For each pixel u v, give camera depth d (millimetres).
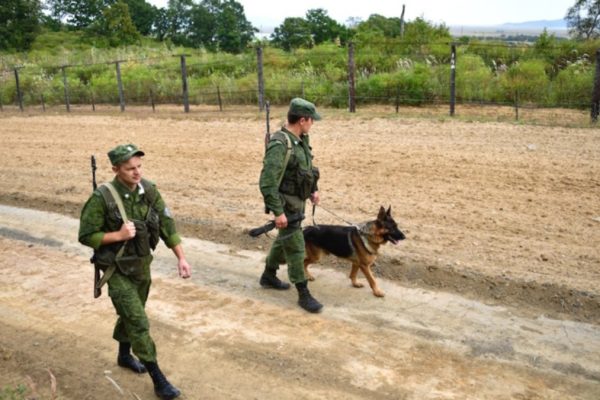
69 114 20594
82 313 5473
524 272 5855
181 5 53781
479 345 4723
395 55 23516
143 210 4004
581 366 4395
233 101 21234
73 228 8023
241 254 6887
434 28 26750
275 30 38844
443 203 8297
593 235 6879
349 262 6512
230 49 51531
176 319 5301
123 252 3963
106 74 27453
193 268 6512
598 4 31016
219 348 4773
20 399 4066
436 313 5281
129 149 3822
